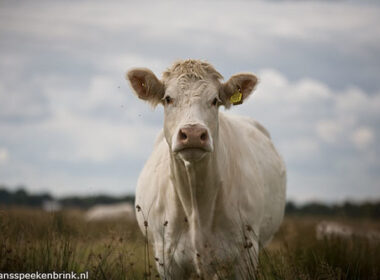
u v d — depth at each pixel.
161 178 6.37
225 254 6.05
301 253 8.05
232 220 6.07
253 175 6.57
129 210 21.30
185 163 5.64
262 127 8.77
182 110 5.64
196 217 5.91
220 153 5.98
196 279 5.89
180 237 6.08
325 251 8.02
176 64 6.02
